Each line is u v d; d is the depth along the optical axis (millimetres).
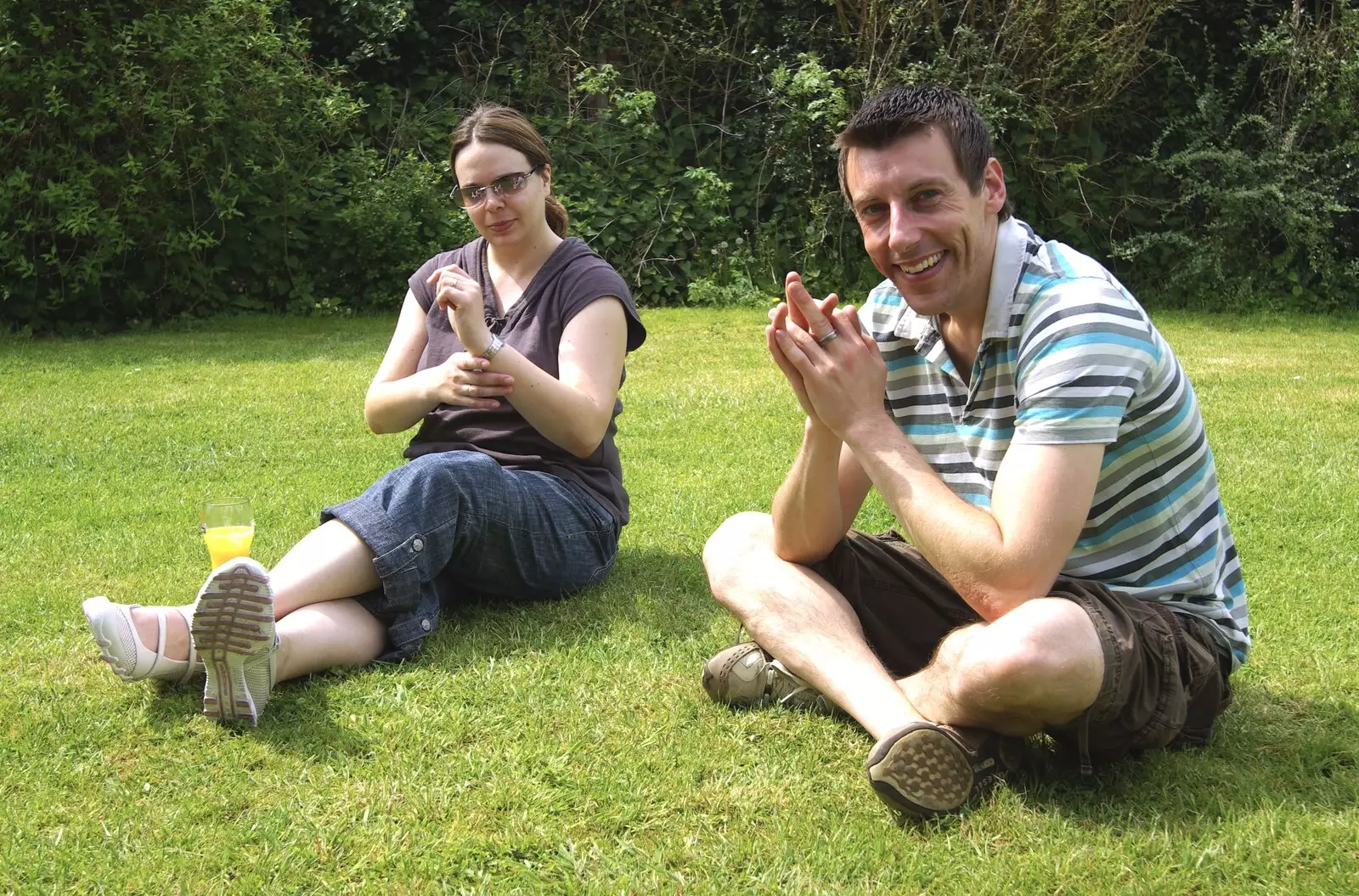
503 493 2936
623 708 2531
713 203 10922
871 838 2016
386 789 2180
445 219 10281
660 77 11523
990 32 11031
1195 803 2109
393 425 3119
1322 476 4570
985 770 2121
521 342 3170
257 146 9594
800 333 2240
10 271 8859
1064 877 1897
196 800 2141
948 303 2139
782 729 2428
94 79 8789
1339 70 10875
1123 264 11430
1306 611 3098
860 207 2150
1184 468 2172
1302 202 10781
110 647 2445
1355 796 2139
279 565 2693
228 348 8188
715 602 3197
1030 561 1996
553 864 1951
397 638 2738
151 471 4719
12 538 3795
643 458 4969
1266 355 8133
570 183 10797
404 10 10688
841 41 11305
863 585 2541
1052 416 2008
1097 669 1973
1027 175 11148
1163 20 11508
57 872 1921
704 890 1874
